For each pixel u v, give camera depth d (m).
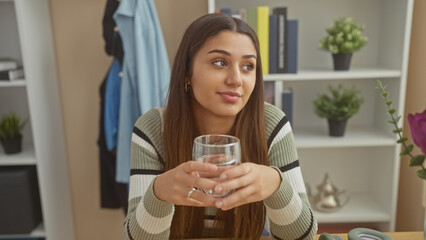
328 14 2.12
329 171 2.33
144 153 0.96
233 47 0.77
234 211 0.92
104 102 2.07
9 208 2.01
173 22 2.21
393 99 1.96
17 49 2.20
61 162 2.27
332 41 1.91
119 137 1.96
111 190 2.18
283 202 0.77
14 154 2.08
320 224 2.15
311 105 2.23
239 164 0.66
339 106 1.97
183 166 0.66
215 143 0.72
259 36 1.86
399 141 0.67
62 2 2.17
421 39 1.86
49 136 2.11
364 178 2.33
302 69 2.10
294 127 2.25
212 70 0.78
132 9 1.87
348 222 2.18
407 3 1.79
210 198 0.66
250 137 0.91
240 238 0.94
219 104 0.79
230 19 0.80
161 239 0.80
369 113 2.24
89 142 2.36
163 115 0.96
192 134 0.91
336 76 1.87
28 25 1.89
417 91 1.90
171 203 0.75
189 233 0.97
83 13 2.19
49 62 2.13
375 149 2.23
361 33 1.93
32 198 2.07
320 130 2.17
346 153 2.31
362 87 2.21
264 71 1.90
